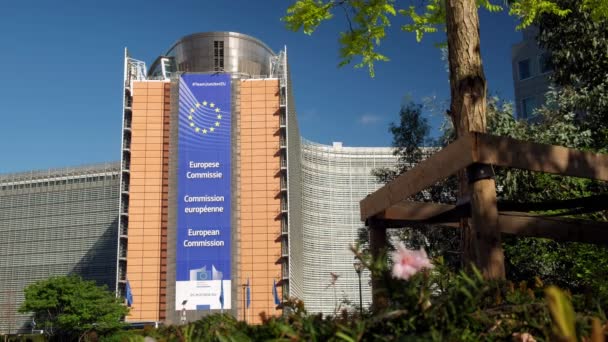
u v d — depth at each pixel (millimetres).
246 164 101875
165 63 113500
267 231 99438
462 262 6176
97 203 133250
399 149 26234
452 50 6488
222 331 2305
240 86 104750
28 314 129750
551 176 13789
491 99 18688
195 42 111062
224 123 103062
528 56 58031
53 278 78375
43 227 135375
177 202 99625
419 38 9094
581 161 4414
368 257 2074
